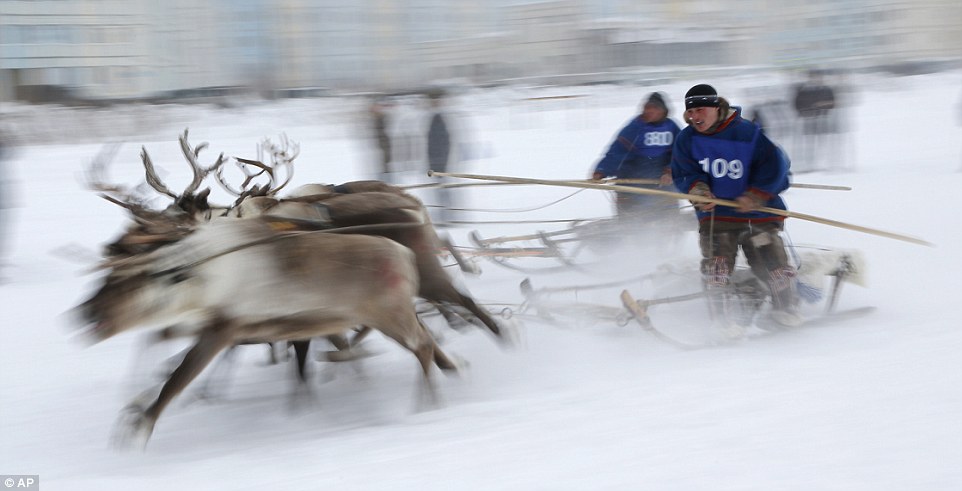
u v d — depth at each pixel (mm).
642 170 19234
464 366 13125
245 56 121938
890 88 85125
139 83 110938
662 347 14273
